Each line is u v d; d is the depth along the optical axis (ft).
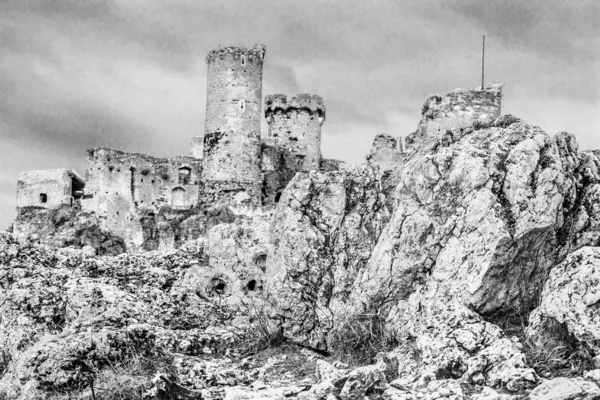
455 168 71.46
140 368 69.46
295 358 74.02
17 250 92.89
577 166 73.87
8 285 86.17
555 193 69.15
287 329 76.59
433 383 60.08
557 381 55.31
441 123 180.45
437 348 62.80
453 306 65.98
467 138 74.59
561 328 61.11
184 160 266.77
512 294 68.03
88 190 256.52
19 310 81.30
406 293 72.02
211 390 65.21
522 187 69.10
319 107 273.13
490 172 70.33
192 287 89.15
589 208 71.05
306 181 80.53
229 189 250.78
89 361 70.54
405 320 70.38
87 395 66.80
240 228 92.79
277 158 265.13
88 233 247.09
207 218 245.65
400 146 219.61
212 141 254.27
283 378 69.36
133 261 97.09
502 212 68.59
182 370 69.51
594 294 59.52
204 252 97.81
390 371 65.57
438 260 70.13
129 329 73.46
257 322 80.59
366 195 80.53
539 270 69.00
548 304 61.41
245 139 253.24
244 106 254.06
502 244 67.15
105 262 95.71
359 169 81.82
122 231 253.24
